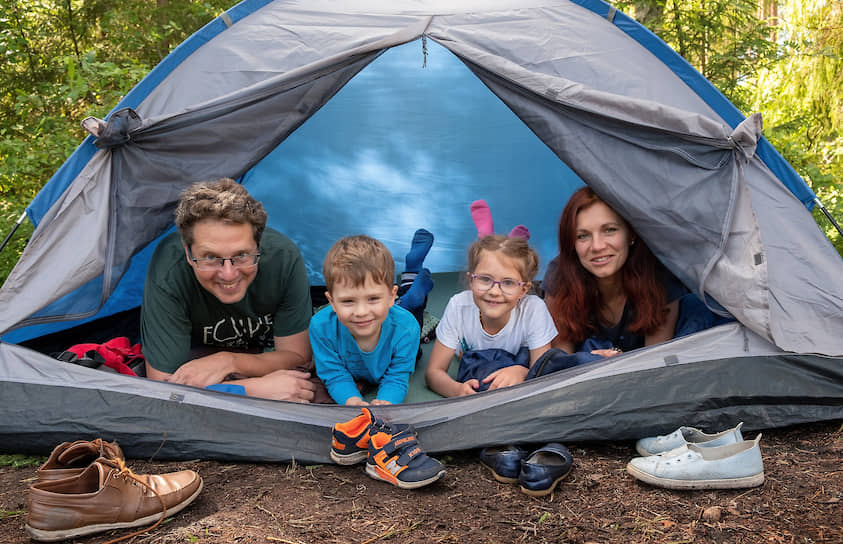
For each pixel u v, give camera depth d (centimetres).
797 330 266
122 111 270
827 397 255
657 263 303
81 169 292
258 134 286
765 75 795
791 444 251
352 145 428
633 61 303
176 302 286
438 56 406
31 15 582
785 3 827
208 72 303
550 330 309
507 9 315
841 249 516
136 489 206
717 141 266
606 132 274
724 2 548
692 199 268
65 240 270
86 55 493
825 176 531
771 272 276
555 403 252
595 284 310
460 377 308
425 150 430
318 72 285
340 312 267
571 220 295
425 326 370
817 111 750
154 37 563
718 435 234
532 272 292
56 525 196
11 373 260
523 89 281
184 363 289
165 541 198
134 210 277
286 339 313
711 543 191
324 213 445
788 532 194
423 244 381
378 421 241
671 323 307
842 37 733
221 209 251
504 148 429
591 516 209
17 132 553
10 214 495
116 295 363
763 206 288
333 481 235
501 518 209
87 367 268
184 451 247
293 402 260
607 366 261
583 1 317
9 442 249
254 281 294
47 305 265
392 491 228
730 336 265
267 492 227
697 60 598
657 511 210
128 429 246
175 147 281
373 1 320
